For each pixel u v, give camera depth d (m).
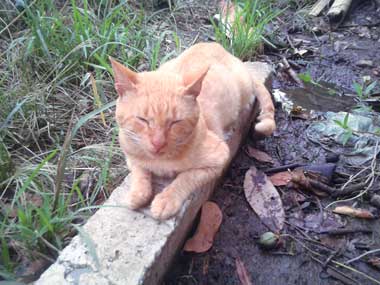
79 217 0.43
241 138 0.56
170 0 0.82
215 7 0.86
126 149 0.40
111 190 0.48
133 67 0.62
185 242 0.45
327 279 0.44
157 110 0.35
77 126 0.42
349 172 0.55
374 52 0.81
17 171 0.47
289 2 0.92
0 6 0.69
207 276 0.43
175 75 0.38
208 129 0.43
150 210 0.39
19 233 0.41
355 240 0.47
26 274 0.40
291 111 0.65
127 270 0.35
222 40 0.70
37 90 0.57
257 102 0.58
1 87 0.57
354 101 0.68
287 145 0.60
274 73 0.72
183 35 0.76
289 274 0.44
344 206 0.51
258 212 0.49
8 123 0.52
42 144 0.54
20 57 0.60
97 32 0.63
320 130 0.62
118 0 0.77
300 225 0.49
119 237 0.37
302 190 0.53
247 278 0.43
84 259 0.35
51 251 0.41
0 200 0.45
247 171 0.53
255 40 0.72
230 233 0.47
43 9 0.66
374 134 0.59
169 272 0.43
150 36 0.69
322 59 0.79
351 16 0.92
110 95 0.60
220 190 0.52
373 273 0.44
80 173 0.50
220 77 0.47
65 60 0.61
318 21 0.89
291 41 0.83
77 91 0.60
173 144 0.37
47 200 0.42
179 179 0.40
